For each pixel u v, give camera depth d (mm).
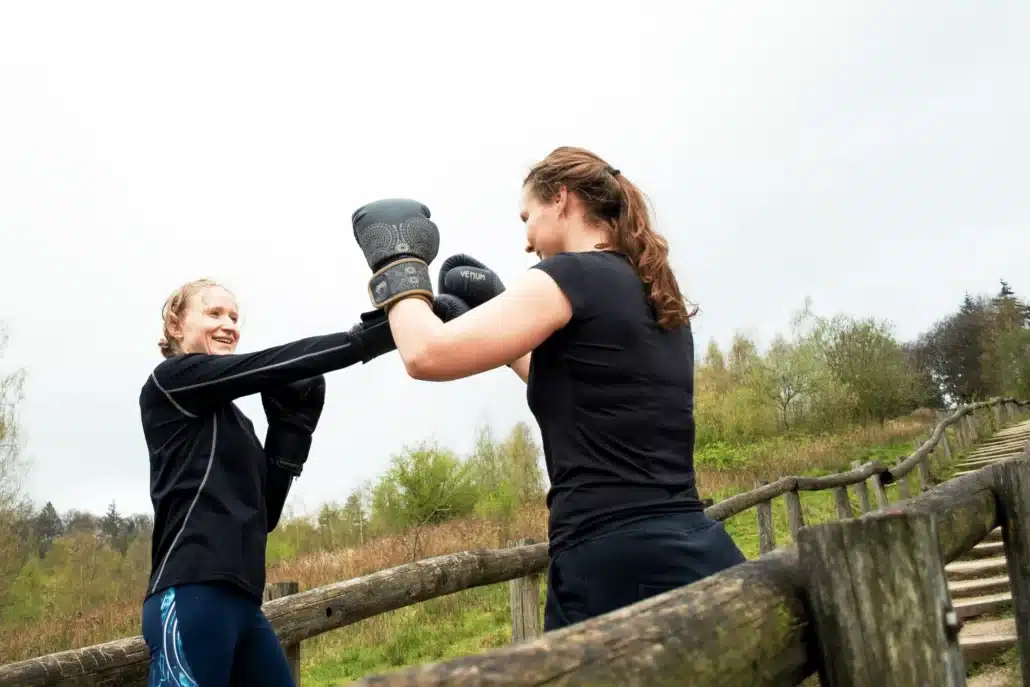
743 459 21703
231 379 1823
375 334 1803
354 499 21109
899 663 1048
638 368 1450
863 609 1040
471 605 9469
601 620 838
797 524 7387
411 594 3469
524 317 1403
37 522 16328
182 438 1870
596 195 1616
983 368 51469
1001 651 3926
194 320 2078
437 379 1396
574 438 1455
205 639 1732
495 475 24125
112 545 17922
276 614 2855
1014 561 2078
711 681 877
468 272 1820
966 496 1911
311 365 1801
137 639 2426
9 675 2047
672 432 1474
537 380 1521
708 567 1376
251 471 1945
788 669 1035
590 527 1412
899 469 10523
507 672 675
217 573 1774
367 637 8492
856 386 28359
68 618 11352
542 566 4359
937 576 1138
